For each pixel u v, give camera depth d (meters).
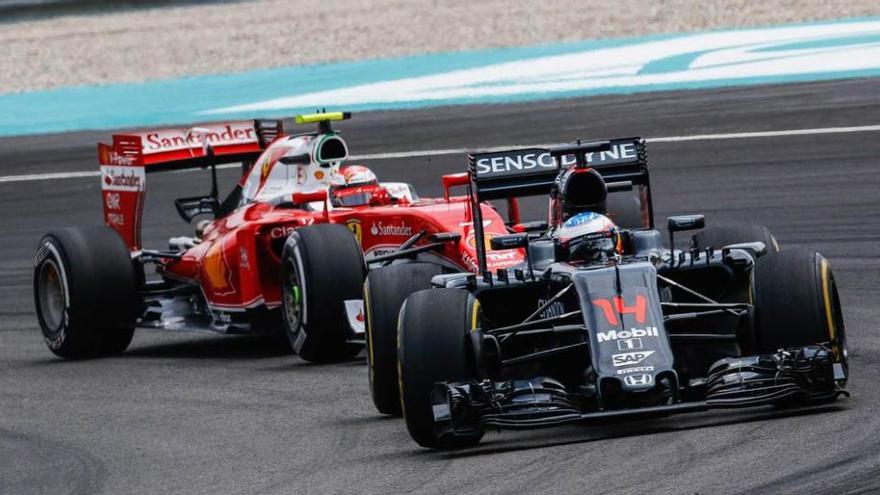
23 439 31.53
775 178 61.72
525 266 31.03
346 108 93.00
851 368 30.66
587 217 28.55
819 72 87.25
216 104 99.81
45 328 42.97
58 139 92.44
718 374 25.77
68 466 28.52
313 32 131.50
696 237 32.19
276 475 26.05
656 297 25.94
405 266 29.75
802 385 25.45
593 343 25.30
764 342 26.27
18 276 57.12
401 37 124.19
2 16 160.12
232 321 41.62
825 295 25.97
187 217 45.84
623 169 31.34
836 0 117.50
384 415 30.34
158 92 109.25
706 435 25.12
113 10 159.25
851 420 25.19
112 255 42.12
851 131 69.81
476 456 25.70
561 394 25.75
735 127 73.94
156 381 37.31
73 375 39.44
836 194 57.28
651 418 25.41
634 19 119.00
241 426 30.75
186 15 150.38
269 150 43.59
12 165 84.62
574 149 29.58
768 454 23.58
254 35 133.38
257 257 40.25
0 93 118.62
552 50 109.50
